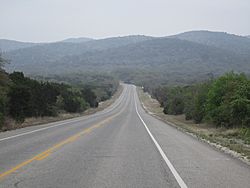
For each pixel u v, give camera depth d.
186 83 160.62
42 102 53.03
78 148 18.38
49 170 12.26
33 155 15.77
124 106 125.00
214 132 39.31
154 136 26.64
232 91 50.22
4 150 17.42
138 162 14.14
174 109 87.19
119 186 10.03
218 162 14.60
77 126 37.22
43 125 38.94
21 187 9.79
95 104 115.88
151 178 11.12
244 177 11.52
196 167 13.25
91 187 9.88
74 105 81.25
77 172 11.95
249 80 48.47
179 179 11.03
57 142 21.17
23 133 27.66
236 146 20.83
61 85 88.25
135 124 42.75
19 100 41.88
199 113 59.97
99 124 41.28
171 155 16.34
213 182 10.71
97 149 18.05
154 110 110.75
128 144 20.55
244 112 45.34
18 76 49.59
